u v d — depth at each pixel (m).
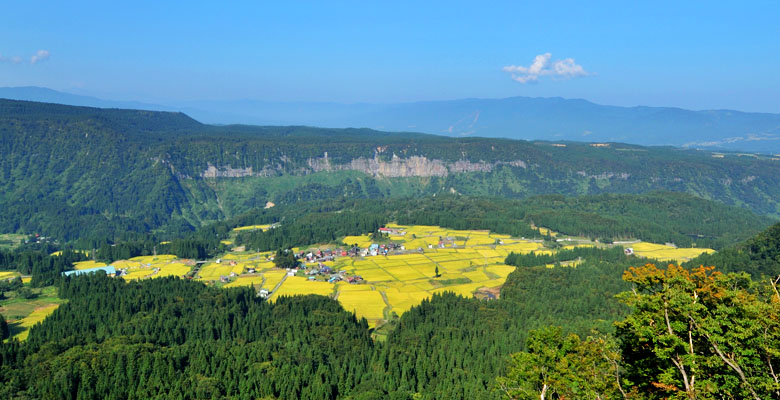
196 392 161.50
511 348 188.25
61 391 160.38
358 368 184.88
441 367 181.88
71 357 179.25
